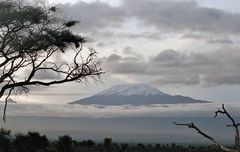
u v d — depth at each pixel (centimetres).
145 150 6022
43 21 3241
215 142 1534
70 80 3266
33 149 4231
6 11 3162
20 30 3228
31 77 3197
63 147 4531
